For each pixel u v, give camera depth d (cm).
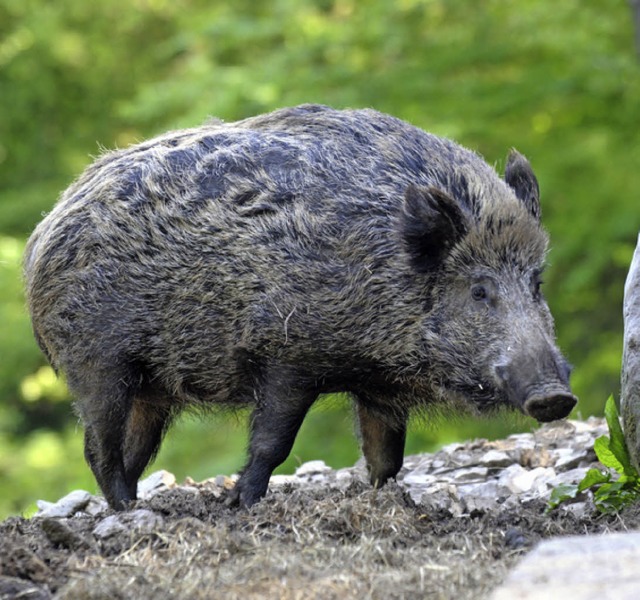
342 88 3519
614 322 3609
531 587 964
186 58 4556
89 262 1608
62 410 4384
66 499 1759
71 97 4741
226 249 1547
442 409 1605
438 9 3678
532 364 1408
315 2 3762
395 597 1064
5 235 4159
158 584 1117
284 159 1567
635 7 3058
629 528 1338
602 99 3528
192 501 1553
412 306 1509
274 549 1214
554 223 3431
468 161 1571
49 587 1145
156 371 1627
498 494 1675
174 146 1642
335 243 1516
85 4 4609
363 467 1925
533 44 3491
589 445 1802
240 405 1653
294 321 1516
